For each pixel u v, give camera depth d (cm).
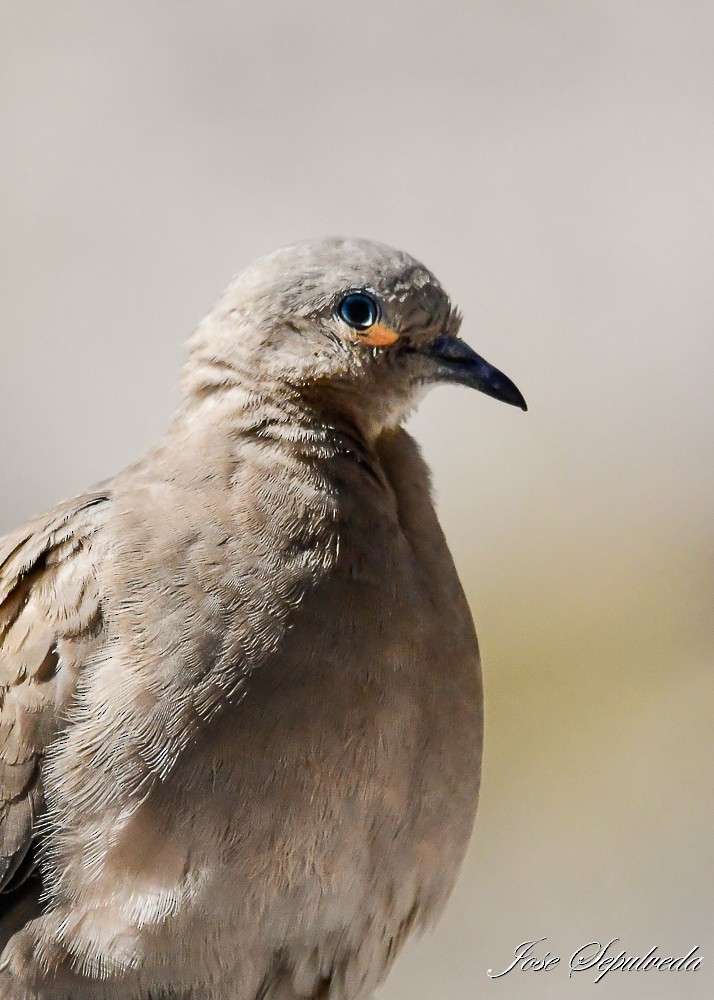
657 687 251
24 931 215
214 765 215
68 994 215
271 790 215
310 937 216
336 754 215
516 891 235
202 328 217
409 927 217
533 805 238
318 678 215
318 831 215
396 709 215
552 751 245
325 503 216
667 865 235
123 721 215
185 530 215
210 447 216
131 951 215
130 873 215
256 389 217
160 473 216
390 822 216
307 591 215
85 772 215
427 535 217
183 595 215
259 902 215
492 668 259
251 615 215
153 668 215
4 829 216
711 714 245
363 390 217
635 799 237
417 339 217
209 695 215
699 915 234
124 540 216
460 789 217
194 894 215
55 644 216
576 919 234
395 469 218
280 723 215
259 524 215
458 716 216
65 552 216
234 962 215
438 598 217
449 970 233
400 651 215
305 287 217
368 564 216
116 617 215
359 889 216
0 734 216
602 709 250
